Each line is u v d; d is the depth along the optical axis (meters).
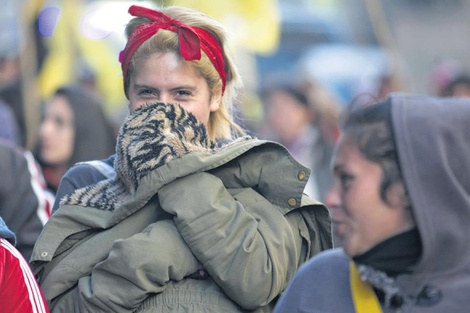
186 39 7.14
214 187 6.76
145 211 6.93
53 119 12.20
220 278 6.61
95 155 12.25
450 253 5.32
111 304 6.61
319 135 16.02
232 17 17.59
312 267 5.84
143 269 6.58
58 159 12.19
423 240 5.23
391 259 5.43
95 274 6.71
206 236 6.61
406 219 5.38
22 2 16.61
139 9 7.34
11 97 14.73
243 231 6.68
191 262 6.72
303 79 18.31
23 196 9.85
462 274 5.40
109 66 18.00
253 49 17.83
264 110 18.08
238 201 6.92
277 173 6.97
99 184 7.17
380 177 5.36
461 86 16.38
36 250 6.93
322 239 7.19
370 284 5.57
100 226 6.92
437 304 5.38
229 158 6.84
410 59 35.19
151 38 7.18
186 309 6.65
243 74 7.91
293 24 28.52
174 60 7.16
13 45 17.38
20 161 9.92
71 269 6.82
